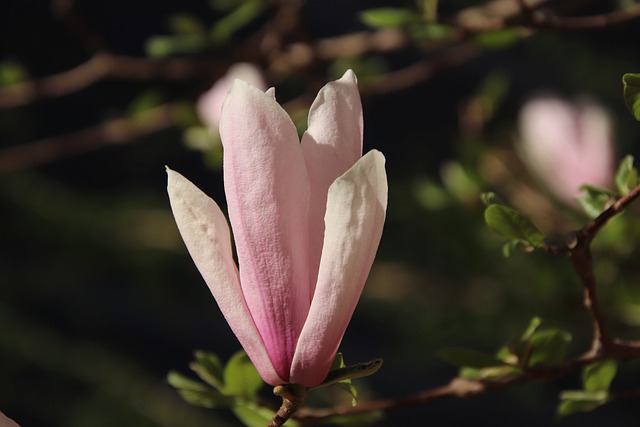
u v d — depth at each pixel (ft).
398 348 7.87
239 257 2.85
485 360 3.29
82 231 11.73
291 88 8.11
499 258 5.78
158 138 12.05
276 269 2.84
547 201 5.32
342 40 5.36
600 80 9.49
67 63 12.07
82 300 11.50
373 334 10.61
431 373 10.62
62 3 5.60
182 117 5.81
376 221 2.81
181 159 12.20
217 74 5.67
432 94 11.30
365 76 5.81
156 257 11.62
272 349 2.86
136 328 11.52
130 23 11.87
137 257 11.64
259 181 2.82
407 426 10.75
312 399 7.96
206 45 5.43
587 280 3.15
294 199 2.83
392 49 5.27
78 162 12.14
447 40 4.33
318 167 2.84
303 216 2.83
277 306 2.85
